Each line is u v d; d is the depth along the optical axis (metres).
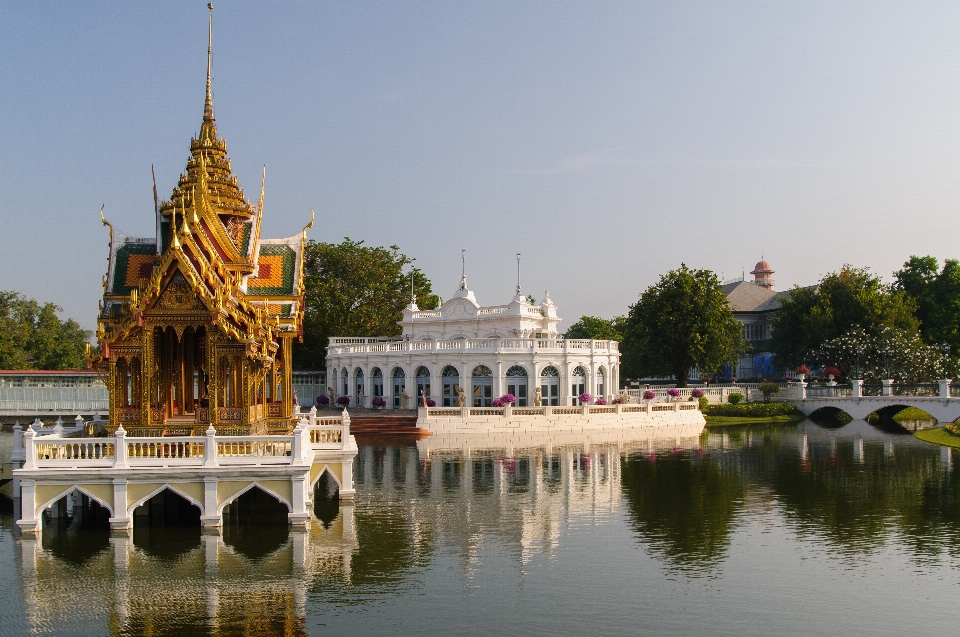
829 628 19.66
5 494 36.25
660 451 57.59
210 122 34.59
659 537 28.75
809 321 100.25
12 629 19.00
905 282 112.38
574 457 53.44
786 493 38.22
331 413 80.00
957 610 20.94
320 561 24.70
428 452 56.69
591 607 21.02
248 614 20.11
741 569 24.61
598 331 153.25
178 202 32.62
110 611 20.20
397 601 21.27
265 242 35.59
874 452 56.59
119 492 26.38
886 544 27.86
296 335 35.25
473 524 30.61
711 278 94.50
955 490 39.16
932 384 81.81
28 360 110.12
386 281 106.69
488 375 78.88
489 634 19.00
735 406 89.38
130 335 28.91
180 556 24.78
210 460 26.78
